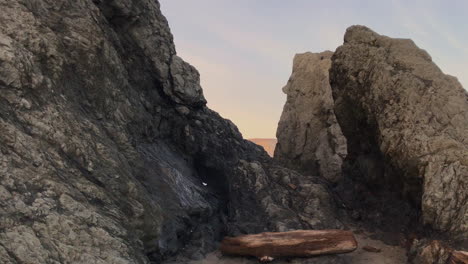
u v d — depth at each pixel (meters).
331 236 11.94
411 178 12.87
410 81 13.58
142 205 10.72
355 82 15.38
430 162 12.09
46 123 9.38
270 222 14.97
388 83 14.01
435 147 12.24
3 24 9.72
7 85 8.98
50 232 7.94
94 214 9.03
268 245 11.98
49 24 11.16
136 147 13.53
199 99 17.41
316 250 11.83
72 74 11.23
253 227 14.71
